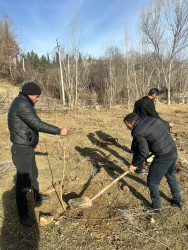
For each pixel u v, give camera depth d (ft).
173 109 43.86
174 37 49.32
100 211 9.66
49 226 8.63
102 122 27.91
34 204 9.61
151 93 12.78
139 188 11.45
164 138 8.25
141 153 8.41
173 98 60.80
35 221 8.86
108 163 14.61
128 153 16.52
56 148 17.31
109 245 7.77
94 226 8.70
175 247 7.69
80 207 9.37
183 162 14.64
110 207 9.94
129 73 51.01
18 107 7.43
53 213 9.41
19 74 50.78
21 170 7.91
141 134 8.20
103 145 18.43
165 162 8.43
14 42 53.62
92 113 36.52
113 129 24.04
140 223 8.87
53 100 37.55
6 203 9.87
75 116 31.81
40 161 14.71
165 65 56.90
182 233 8.32
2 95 35.09
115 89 47.70
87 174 13.08
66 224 8.77
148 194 10.89
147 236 8.17
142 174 13.06
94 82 63.77
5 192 10.75
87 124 26.58
